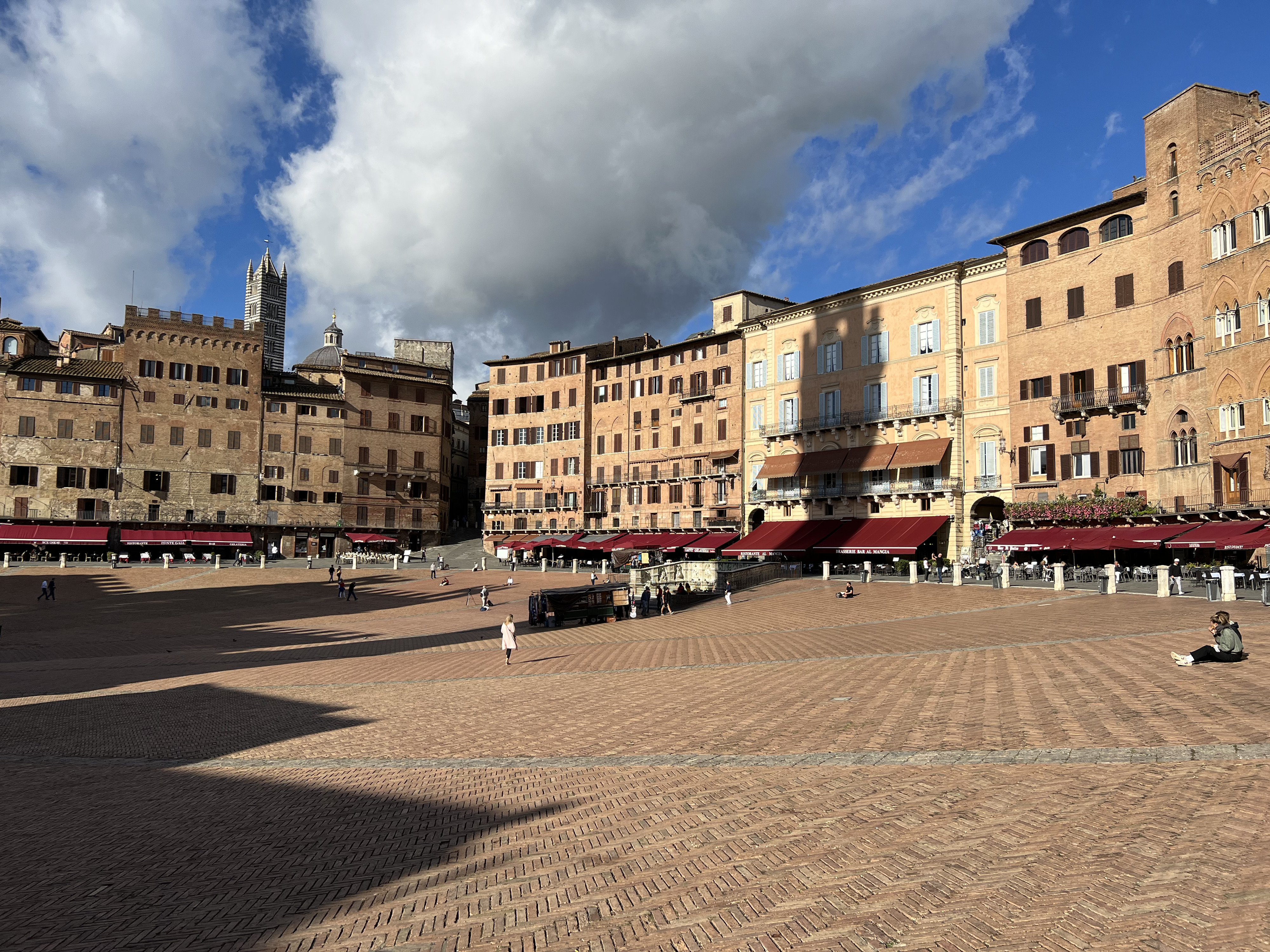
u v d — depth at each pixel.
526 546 100.44
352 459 108.75
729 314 93.69
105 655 40.25
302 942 9.04
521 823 12.84
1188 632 25.61
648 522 95.94
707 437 91.44
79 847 12.77
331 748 19.16
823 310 81.44
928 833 10.66
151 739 20.94
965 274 71.06
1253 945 7.23
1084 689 18.58
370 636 45.88
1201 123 54.72
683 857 10.71
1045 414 64.62
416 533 112.88
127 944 9.23
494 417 110.25
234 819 13.91
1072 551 59.22
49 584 64.94
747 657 29.36
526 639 41.06
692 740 17.28
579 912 9.31
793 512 82.50
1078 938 7.66
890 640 30.55
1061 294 64.12
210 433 102.12
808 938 8.14
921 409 72.81
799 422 82.62
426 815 13.60
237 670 33.59
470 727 20.52
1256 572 43.19
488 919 9.34
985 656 24.52
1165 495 56.34
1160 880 8.67
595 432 102.50
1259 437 48.62
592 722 20.09
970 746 14.70
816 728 17.22
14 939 9.47
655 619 45.25
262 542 103.44
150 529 98.56
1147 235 58.62
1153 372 57.78
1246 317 50.12
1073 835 10.11
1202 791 11.20
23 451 93.69
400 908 9.85
